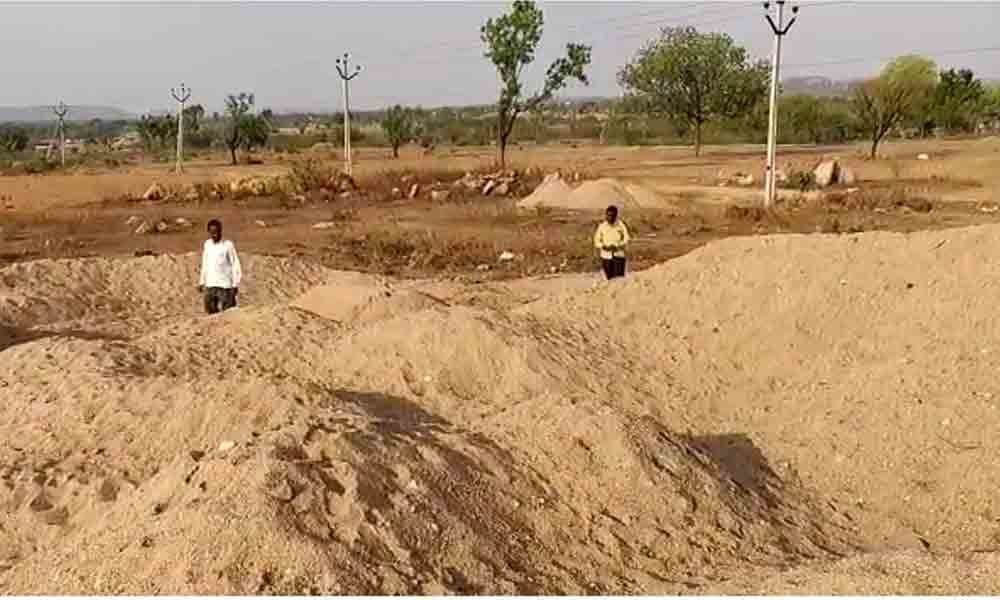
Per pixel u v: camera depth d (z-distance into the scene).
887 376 8.13
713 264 10.54
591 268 17.64
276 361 9.41
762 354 9.20
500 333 9.09
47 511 6.61
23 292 13.32
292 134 92.50
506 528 5.68
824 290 9.62
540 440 6.52
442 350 9.00
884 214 24.05
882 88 42.91
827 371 8.73
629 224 23.09
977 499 6.66
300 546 4.90
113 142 92.12
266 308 11.07
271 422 7.17
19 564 5.72
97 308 13.55
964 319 8.64
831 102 66.25
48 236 22.19
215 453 5.78
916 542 6.33
